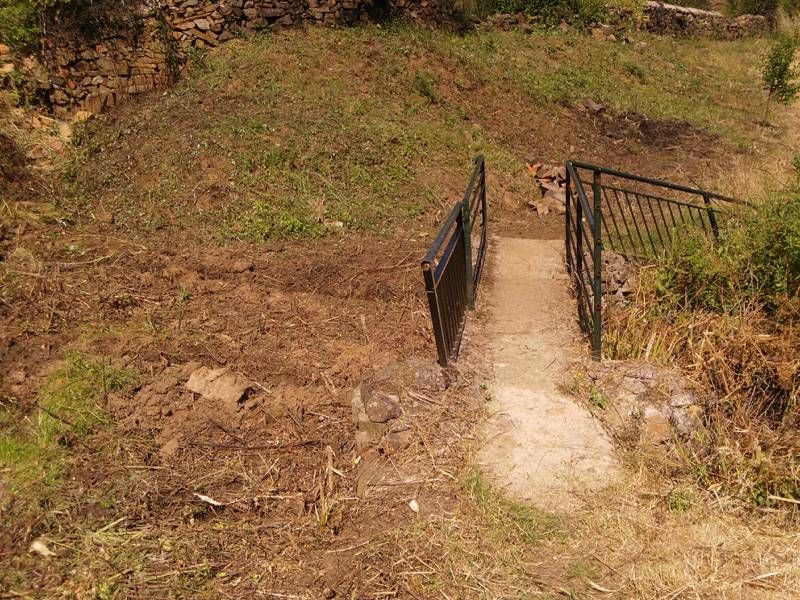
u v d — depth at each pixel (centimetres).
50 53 823
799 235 516
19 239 621
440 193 816
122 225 685
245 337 528
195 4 977
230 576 323
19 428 402
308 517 362
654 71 1460
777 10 2103
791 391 460
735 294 529
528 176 941
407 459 386
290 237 689
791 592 307
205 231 682
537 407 422
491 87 1147
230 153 772
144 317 537
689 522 349
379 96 991
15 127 755
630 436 399
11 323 500
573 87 1251
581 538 333
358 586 312
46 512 344
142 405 436
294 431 429
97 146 782
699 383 454
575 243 637
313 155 800
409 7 1262
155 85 905
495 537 332
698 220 764
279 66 969
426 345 521
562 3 1516
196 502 365
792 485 385
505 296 573
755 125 1316
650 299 546
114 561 322
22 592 303
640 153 1119
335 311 578
